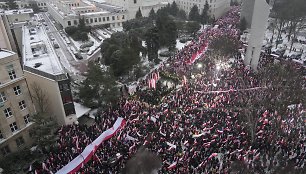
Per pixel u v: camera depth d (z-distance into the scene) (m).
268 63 71.94
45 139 40.34
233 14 151.38
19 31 80.88
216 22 138.25
